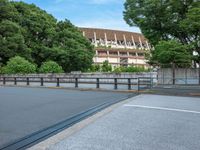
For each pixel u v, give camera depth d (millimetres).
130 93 19375
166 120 8906
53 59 50812
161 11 27578
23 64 40031
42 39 53031
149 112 10484
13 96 17094
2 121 9000
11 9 46406
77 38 56562
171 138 6656
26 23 49531
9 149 5836
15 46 42781
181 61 24734
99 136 6859
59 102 14094
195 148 5840
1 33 43906
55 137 6824
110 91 20953
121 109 11289
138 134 7047
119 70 58812
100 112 10656
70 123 8586
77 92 20297
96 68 72500
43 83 29812
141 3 28984
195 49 26688
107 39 124312
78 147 5902
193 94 17156
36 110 11383
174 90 19562
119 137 6746
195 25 24266
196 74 24734
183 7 27125
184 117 9445
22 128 7945
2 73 39312
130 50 110812
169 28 28375
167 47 24906
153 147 5902
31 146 6070
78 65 54188
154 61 26688
